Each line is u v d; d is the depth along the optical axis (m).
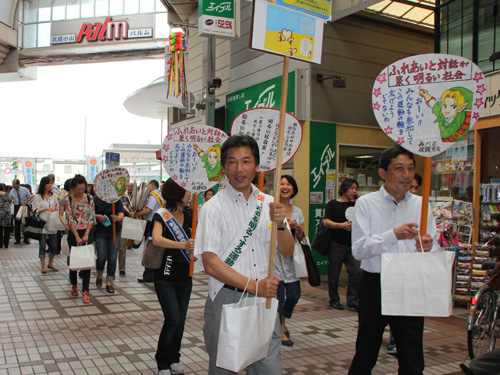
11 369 3.94
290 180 4.78
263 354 2.27
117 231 8.50
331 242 6.36
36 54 21.69
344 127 9.02
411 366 2.71
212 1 8.99
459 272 6.21
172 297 3.66
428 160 2.90
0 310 5.96
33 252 12.13
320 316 5.92
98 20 21.33
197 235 2.41
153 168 32.59
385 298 2.60
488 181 6.57
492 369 3.15
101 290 7.37
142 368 4.00
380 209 2.94
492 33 6.52
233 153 2.41
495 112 6.17
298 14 2.47
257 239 2.42
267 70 9.89
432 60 2.90
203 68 10.84
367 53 9.36
